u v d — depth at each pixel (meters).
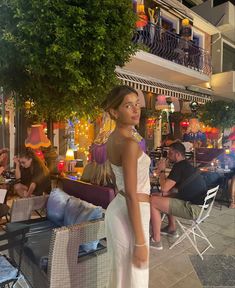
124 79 7.13
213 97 11.48
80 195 3.43
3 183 4.52
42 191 4.42
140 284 1.54
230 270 3.08
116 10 2.46
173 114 11.13
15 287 2.52
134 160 1.50
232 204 5.77
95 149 3.58
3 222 4.18
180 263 3.23
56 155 6.61
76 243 2.21
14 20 2.24
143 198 1.61
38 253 2.41
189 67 9.30
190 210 3.48
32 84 2.68
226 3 11.35
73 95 2.78
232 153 6.87
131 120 1.60
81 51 2.39
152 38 7.91
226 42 12.63
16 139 7.18
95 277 2.37
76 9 2.24
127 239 1.59
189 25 9.41
